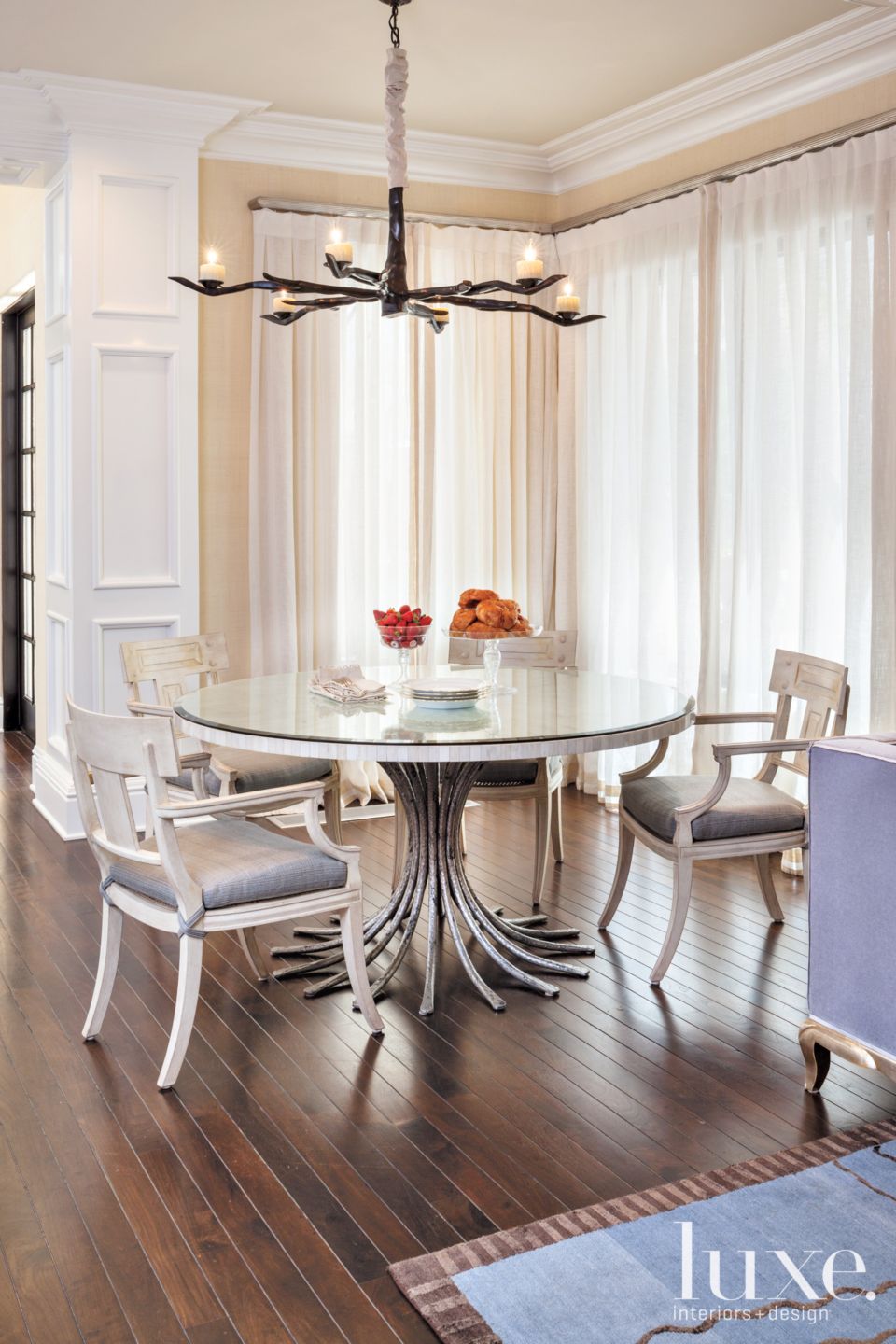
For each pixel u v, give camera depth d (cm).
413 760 299
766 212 472
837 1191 243
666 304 530
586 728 317
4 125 488
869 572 439
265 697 366
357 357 550
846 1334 201
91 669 514
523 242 591
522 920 405
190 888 283
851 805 272
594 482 580
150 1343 201
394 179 362
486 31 431
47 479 544
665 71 472
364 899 429
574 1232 229
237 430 543
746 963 373
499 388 591
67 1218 236
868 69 438
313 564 553
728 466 501
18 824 531
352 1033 322
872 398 432
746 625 495
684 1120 274
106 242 502
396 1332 203
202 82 483
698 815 348
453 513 585
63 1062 304
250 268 538
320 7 410
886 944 266
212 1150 261
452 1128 270
